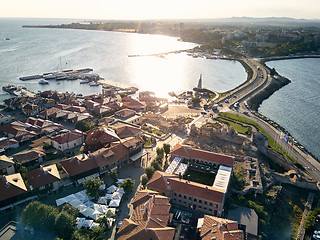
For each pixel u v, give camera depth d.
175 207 102.00
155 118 185.12
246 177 119.44
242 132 163.62
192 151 130.00
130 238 77.06
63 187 107.31
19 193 95.06
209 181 115.81
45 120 168.38
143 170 123.94
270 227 98.19
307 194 120.25
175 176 109.06
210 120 186.75
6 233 83.19
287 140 164.75
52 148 140.88
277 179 126.81
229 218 93.94
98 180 103.25
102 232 84.06
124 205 100.38
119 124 167.88
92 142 137.88
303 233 97.50
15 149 140.88
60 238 79.81
